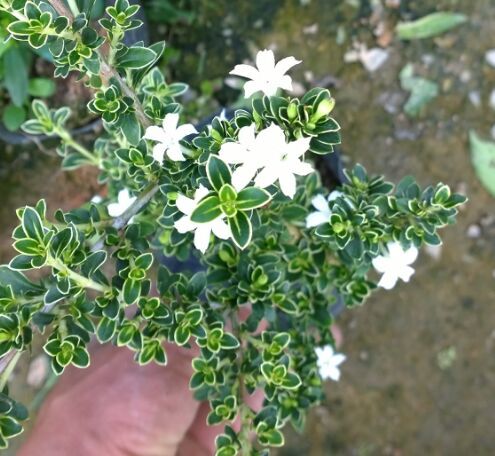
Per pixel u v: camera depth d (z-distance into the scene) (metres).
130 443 0.14
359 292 0.13
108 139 0.14
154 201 0.12
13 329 0.09
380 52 0.20
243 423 0.11
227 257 0.12
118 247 0.11
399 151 0.21
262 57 0.09
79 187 0.21
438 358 0.21
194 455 0.16
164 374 0.14
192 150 0.10
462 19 0.20
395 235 0.11
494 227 0.20
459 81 0.20
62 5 0.10
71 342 0.10
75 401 0.14
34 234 0.09
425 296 0.21
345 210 0.11
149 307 0.11
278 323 0.13
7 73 0.18
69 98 0.19
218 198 0.08
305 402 0.12
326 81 0.21
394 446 0.21
